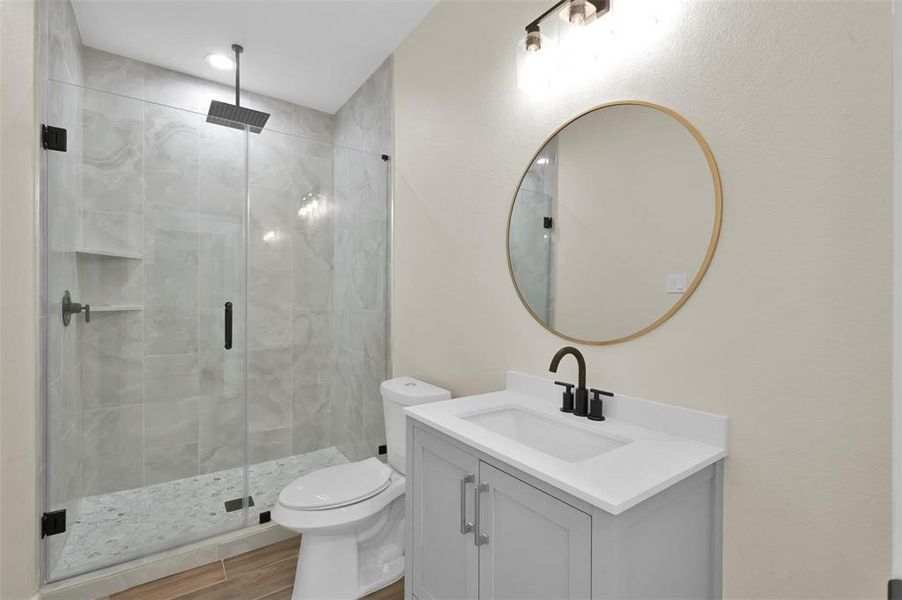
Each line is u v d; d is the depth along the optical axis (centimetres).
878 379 85
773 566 100
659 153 122
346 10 218
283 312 276
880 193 85
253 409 267
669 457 103
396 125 249
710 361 112
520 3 167
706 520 106
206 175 236
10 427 155
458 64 199
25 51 159
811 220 94
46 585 168
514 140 170
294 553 203
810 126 94
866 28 87
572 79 147
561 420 135
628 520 85
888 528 84
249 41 244
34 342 160
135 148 219
